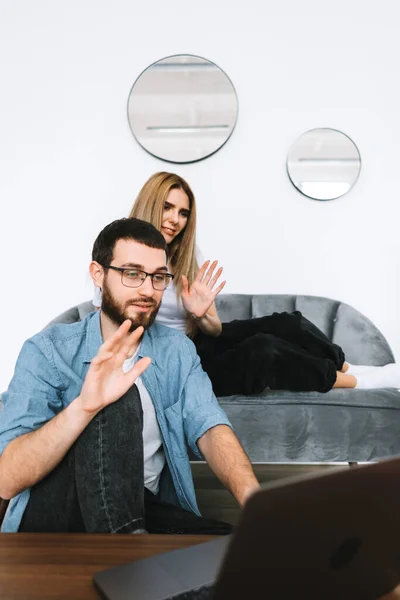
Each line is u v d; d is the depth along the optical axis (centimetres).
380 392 213
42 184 313
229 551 46
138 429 97
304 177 309
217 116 308
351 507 51
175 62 308
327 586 55
